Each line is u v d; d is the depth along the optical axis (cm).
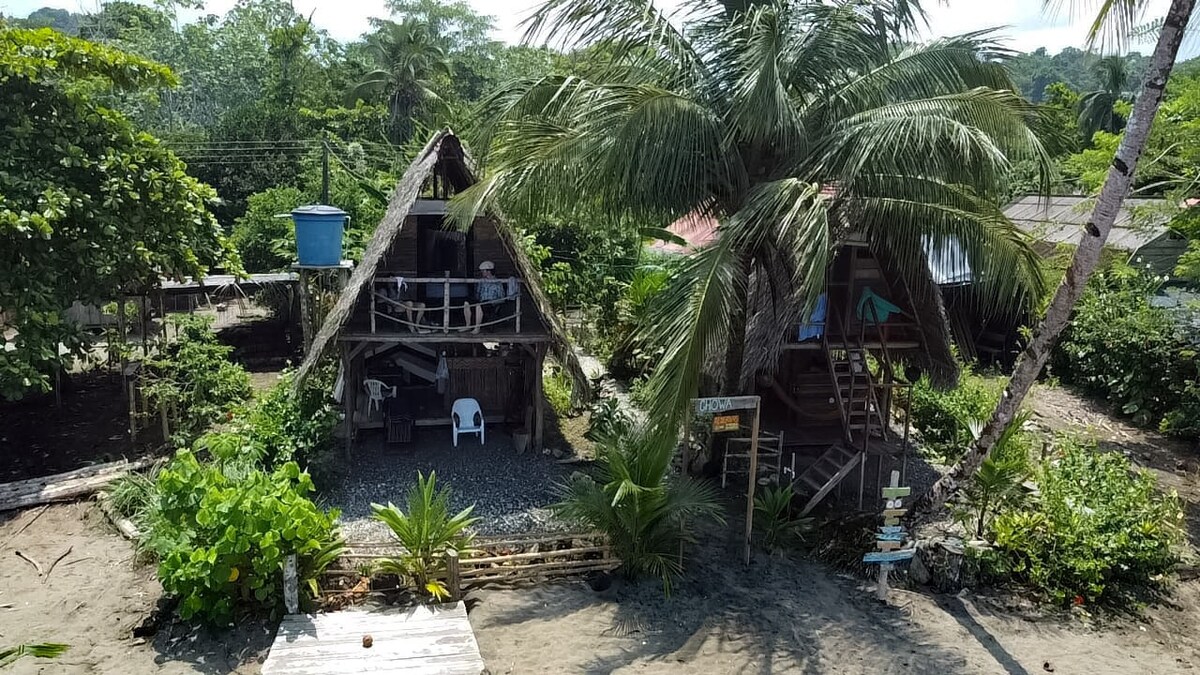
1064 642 862
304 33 4359
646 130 912
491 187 945
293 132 3584
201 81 4703
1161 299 1850
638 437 994
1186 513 1220
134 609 848
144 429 1434
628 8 1029
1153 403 1638
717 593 934
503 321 1307
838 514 1132
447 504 981
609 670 777
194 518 829
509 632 832
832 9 998
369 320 1327
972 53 1021
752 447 987
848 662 807
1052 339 876
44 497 1091
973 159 893
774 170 1041
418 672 736
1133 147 789
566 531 1026
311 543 830
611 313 2152
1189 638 884
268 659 746
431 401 1484
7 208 1158
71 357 1298
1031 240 898
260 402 1319
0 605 850
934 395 1476
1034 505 1086
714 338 850
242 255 2678
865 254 1238
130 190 1308
